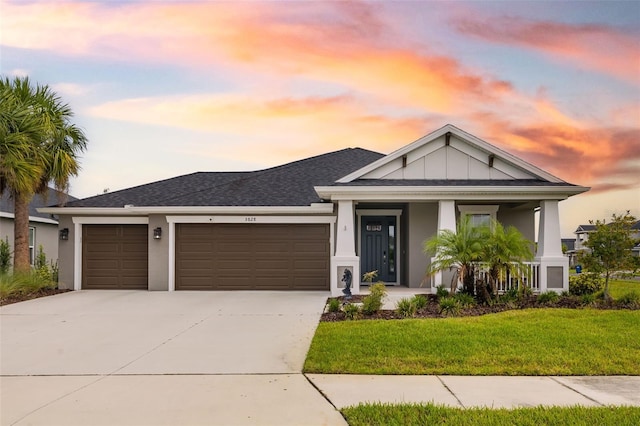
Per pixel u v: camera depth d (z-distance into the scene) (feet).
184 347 24.62
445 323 28.43
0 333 28.45
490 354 21.99
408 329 26.94
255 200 49.49
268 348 24.25
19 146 43.14
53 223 68.39
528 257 36.17
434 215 48.83
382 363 20.92
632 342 23.84
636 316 30.25
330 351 22.72
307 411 15.67
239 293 46.01
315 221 47.96
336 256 43.60
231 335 27.37
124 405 16.35
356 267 43.52
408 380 18.90
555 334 25.43
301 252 48.29
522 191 41.86
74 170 49.34
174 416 15.29
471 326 27.45
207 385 18.44
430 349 22.82
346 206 43.78
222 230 48.73
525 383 18.48
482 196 42.42
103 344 25.48
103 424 14.69
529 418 14.60
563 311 31.94
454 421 14.39
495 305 34.94
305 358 22.24
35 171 44.39
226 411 15.71
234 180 57.11
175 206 48.03
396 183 44.19
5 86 46.34
